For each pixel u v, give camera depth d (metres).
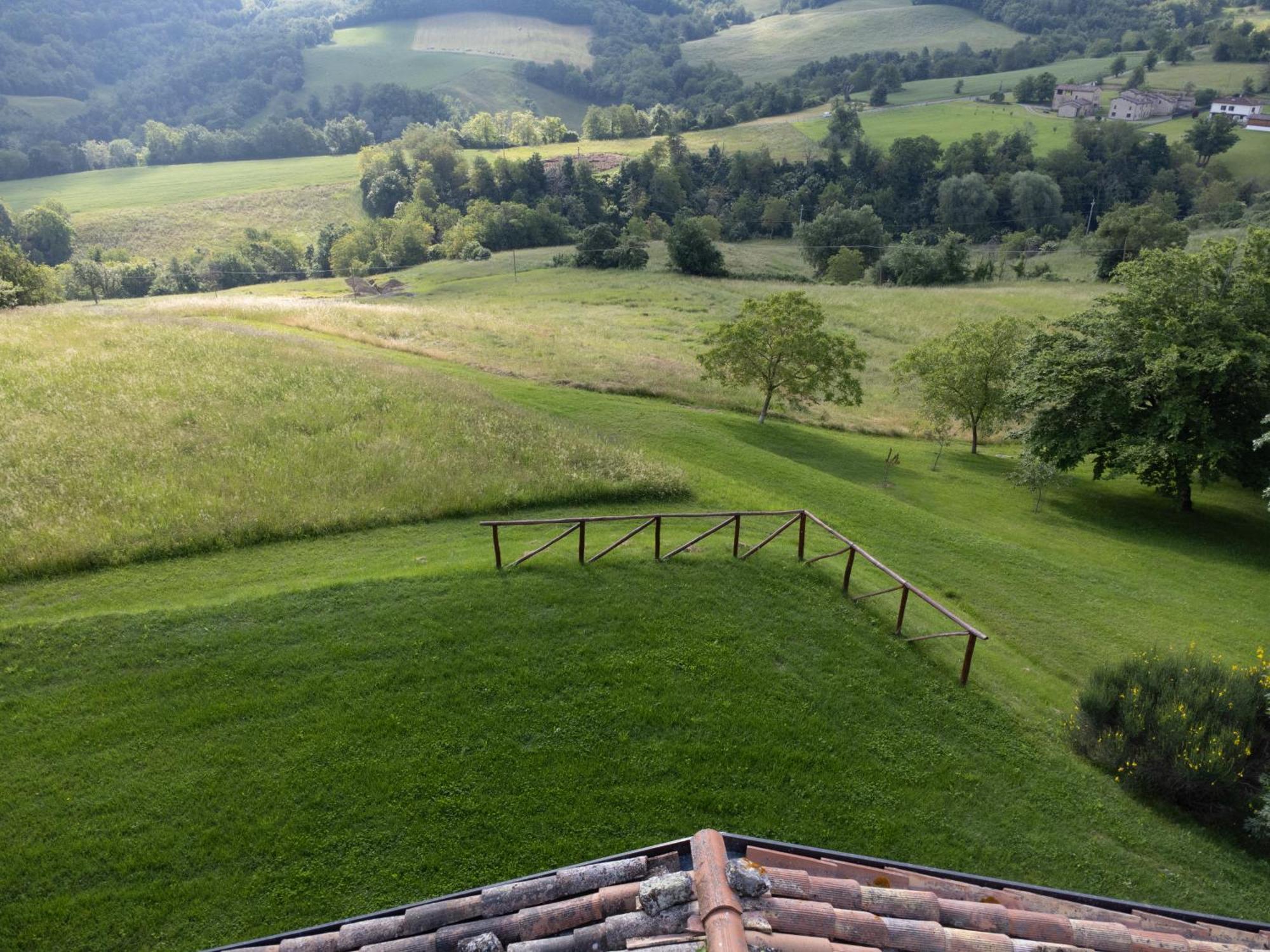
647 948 5.60
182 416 23.61
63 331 31.16
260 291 91.06
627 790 11.35
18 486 19.11
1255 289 28.91
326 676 12.98
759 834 10.91
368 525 19.52
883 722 13.41
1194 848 11.98
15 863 9.74
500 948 6.02
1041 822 12.02
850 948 5.76
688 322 62.59
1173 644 19.31
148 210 131.12
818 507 24.72
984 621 19.30
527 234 120.44
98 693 12.45
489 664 13.40
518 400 31.39
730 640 14.62
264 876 9.80
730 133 171.62
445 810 10.84
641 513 21.47
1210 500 33.09
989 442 40.97
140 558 17.28
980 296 69.12
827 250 106.81
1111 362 30.84
